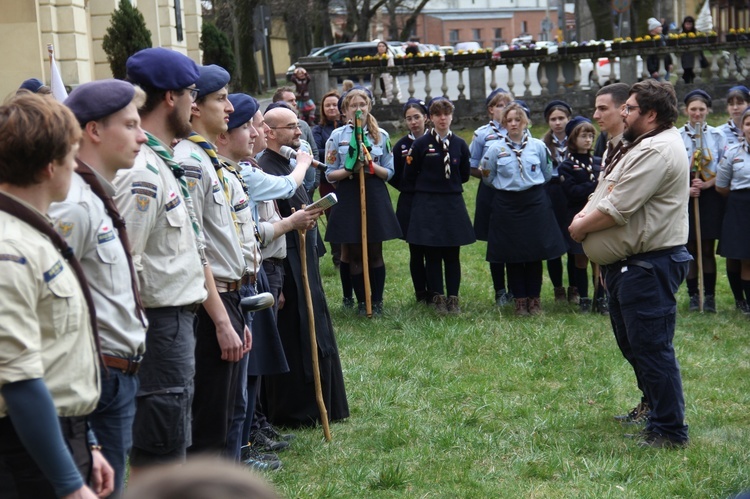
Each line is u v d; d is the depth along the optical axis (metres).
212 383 3.91
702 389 6.29
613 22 29.53
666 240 4.97
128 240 3.08
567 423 5.57
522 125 8.20
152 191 3.31
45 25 16.44
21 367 2.39
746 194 8.12
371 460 5.04
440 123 8.19
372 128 8.11
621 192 4.93
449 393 6.15
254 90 31.61
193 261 3.47
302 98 12.59
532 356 6.97
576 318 8.18
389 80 19.11
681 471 4.77
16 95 2.72
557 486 4.69
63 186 2.58
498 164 8.13
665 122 5.02
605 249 5.07
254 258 4.30
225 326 3.82
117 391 2.97
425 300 8.71
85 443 2.69
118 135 3.05
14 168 2.48
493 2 75.94
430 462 5.01
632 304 5.04
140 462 3.41
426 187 8.21
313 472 4.88
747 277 8.42
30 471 2.53
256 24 28.14
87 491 2.49
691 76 19.14
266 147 5.51
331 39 43.84
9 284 2.40
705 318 8.34
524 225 8.13
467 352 7.12
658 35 19.34
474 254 11.19
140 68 3.51
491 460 5.05
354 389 6.18
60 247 2.56
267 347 4.83
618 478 4.77
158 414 3.36
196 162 3.86
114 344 2.94
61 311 2.52
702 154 8.35
